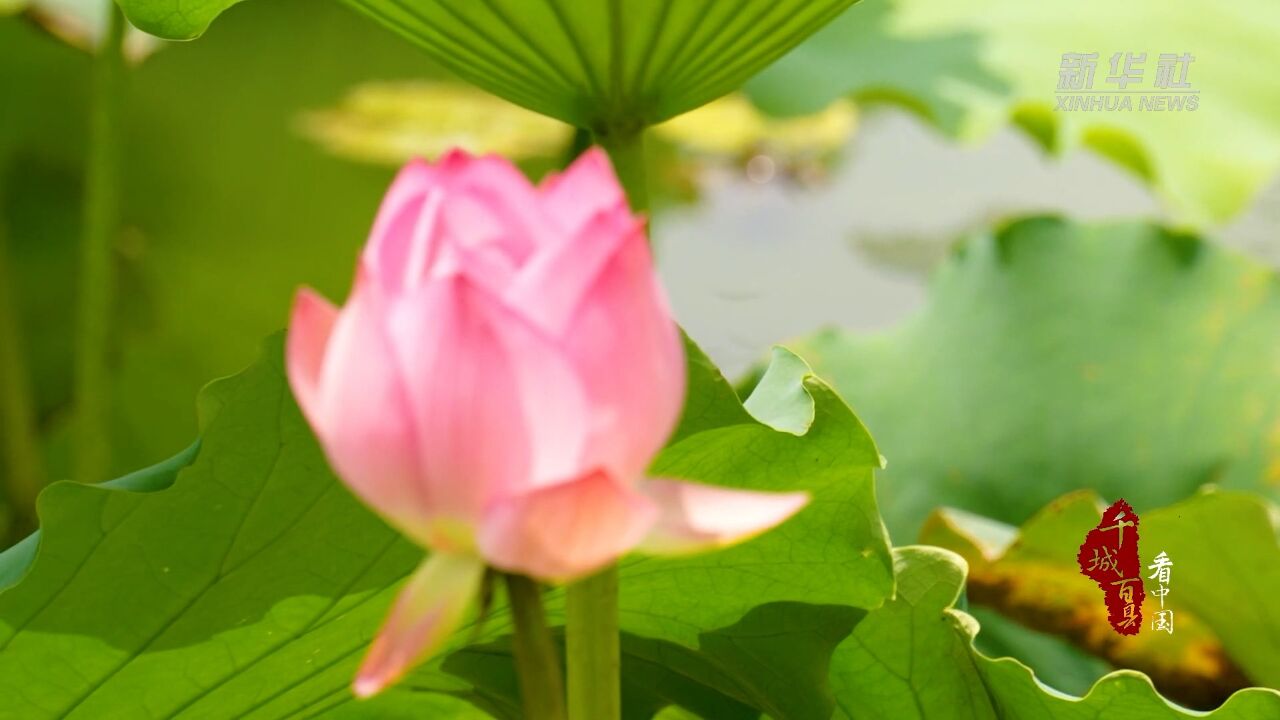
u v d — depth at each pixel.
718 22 1.04
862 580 1.16
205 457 1.10
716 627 1.20
